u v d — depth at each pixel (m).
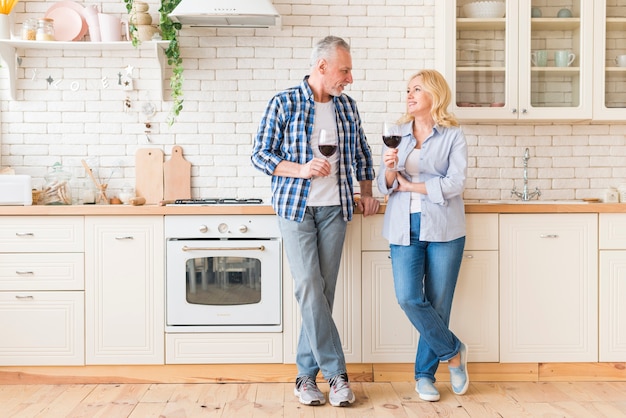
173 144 4.00
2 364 3.37
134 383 3.42
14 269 3.36
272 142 3.06
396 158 2.95
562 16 3.81
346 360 3.40
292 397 3.17
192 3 3.52
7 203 3.41
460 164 3.10
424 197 3.12
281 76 4.00
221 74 3.99
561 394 3.22
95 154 3.99
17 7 3.93
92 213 3.34
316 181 3.04
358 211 3.35
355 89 4.02
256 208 3.34
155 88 3.99
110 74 3.98
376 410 2.98
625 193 3.91
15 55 3.94
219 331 3.37
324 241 3.09
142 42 3.80
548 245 3.40
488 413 2.93
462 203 3.21
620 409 2.97
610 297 3.42
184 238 3.36
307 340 3.14
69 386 3.37
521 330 3.41
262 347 3.38
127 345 3.38
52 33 3.82
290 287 3.37
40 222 3.36
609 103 3.82
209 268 3.36
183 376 3.42
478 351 3.40
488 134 4.05
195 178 4.01
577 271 3.41
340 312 3.39
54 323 3.37
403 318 3.40
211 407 3.02
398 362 3.41
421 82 3.13
